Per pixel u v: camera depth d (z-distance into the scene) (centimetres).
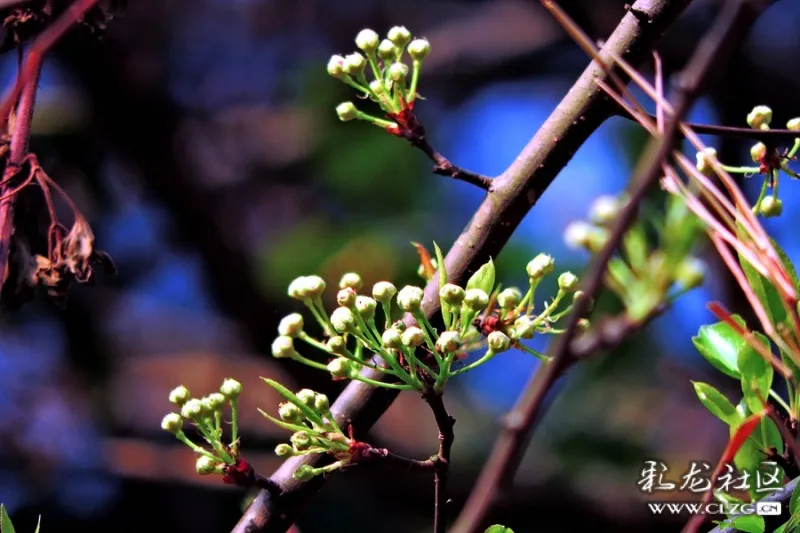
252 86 563
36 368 482
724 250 162
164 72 452
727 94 433
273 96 559
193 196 434
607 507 415
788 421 159
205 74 552
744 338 157
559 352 109
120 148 418
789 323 158
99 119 407
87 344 491
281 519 155
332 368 140
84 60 392
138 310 546
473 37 545
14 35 173
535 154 162
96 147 407
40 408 474
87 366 491
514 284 387
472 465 464
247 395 531
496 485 107
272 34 576
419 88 538
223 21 565
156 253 500
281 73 565
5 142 170
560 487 418
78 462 459
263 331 438
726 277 353
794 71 443
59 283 177
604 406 448
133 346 550
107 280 495
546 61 538
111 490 457
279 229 498
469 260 162
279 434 481
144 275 501
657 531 402
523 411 108
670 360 454
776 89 438
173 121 434
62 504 453
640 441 446
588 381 420
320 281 146
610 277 206
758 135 158
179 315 565
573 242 212
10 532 147
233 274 430
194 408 143
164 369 549
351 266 410
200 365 558
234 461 147
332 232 427
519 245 394
